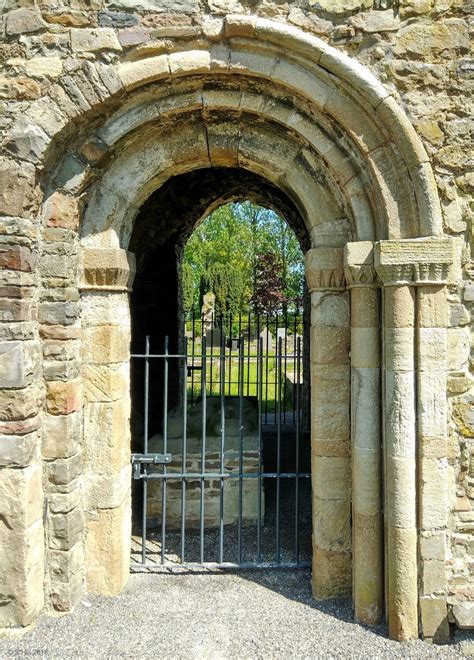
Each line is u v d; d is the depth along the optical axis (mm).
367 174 3082
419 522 2963
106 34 2984
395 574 2945
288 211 5457
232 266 18844
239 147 3355
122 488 3398
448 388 2992
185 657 2811
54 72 2994
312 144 3158
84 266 3268
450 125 2984
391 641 2939
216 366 11250
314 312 3340
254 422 5195
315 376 3338
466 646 2896
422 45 2988
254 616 3150
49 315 3139
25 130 2959
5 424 2951
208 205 5898
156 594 3369
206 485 4566
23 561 2951
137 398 5609
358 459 3102
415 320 2971
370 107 2947
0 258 2932
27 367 2994
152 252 5793
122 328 3447
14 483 2949
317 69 2971
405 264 2893
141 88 3074
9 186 2936
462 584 2979
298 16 3000
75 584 3229
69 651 2840
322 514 3307
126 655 2814
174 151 3361
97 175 3273
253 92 3158
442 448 2945
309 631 3021
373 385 3086
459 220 2992
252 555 3912
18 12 2994
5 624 2975
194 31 2967
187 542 4195
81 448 3322
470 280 2996
